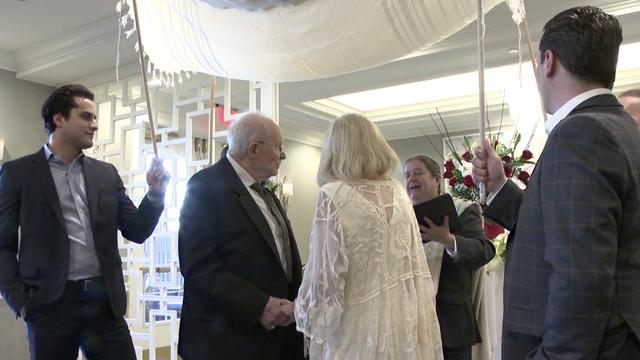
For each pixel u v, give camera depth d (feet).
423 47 7.20
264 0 6.68
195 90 16.33
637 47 17.54
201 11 7.07
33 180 6.93
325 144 5.59
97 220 7.12
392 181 5.63
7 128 15.56
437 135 27.40
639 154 3.39
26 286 6.70
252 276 5.84
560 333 3.15
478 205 7.69
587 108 3.59
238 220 5.88
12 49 15.31
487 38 13.79
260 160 6.22
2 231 6.77
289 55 7.48
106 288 7.02
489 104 22.94
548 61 3.82
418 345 5.19
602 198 3.17
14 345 14.93
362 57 7.37
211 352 5.69
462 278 7.19
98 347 6.98
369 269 5.03
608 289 3.08
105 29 13.25
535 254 3.58
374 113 25.90
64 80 16.25
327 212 5.08
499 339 9.15
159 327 18.95
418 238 5.64
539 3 12.48
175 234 12.94
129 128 14.66
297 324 5.10
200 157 20.93
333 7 6.70
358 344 4.88
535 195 3.61
